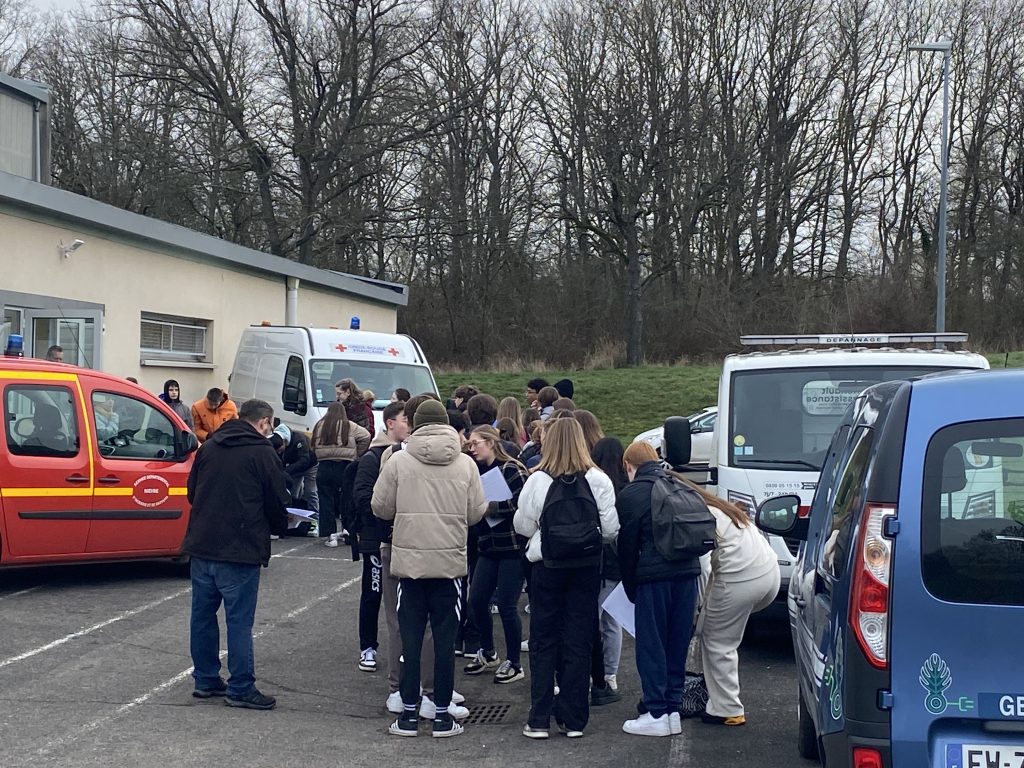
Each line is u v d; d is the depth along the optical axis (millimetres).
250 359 16969
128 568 10883
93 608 9062
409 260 43281
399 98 34906
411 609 6172
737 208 41750
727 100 41594
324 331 16250
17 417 9305
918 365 8391
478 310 43031
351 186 35281
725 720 6312
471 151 42969
